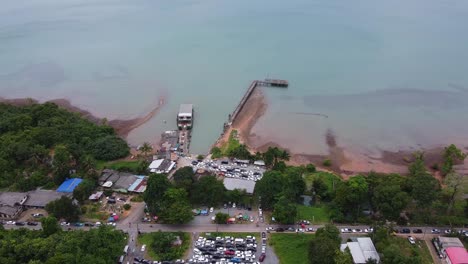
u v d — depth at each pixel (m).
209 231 160.25
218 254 147.88
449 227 163.50
